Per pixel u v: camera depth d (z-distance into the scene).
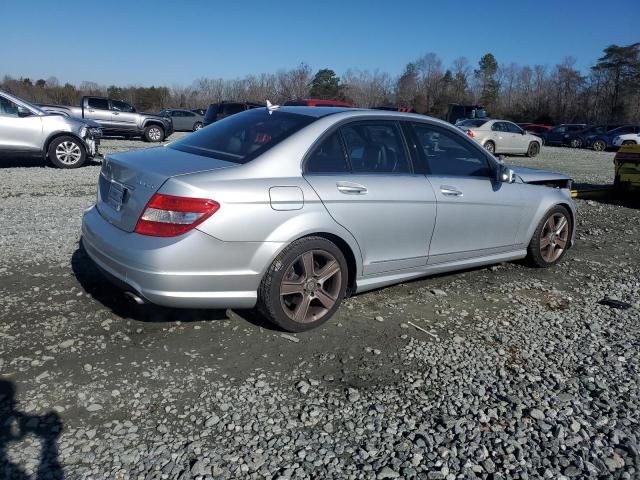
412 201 4.20
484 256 5.00
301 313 3.76
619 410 3.09
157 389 3.05
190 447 2.59
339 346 3.67
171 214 3.25
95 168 11.92
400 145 4.32
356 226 3.89
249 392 3.07
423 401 3.08
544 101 63.75
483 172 4.91
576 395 3.22
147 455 2.52
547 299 4.80
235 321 3.92
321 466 2.52
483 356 3.65
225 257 3.35
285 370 3.33
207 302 3.40
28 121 11.16
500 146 20.94
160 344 3.55
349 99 63.56
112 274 3.52
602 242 7.19
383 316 4.20
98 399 2.92
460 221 4.61
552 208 5.48
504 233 5.09
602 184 12.58
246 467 2.48
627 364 3.64
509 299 4.75
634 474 2.57
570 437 2.82
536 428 2.89
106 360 3.31
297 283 3.70
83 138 11.73
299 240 3.64
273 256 3.51
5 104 11.10
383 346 3.71
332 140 3.91
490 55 72.56
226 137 4.02
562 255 5.81
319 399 3.04
